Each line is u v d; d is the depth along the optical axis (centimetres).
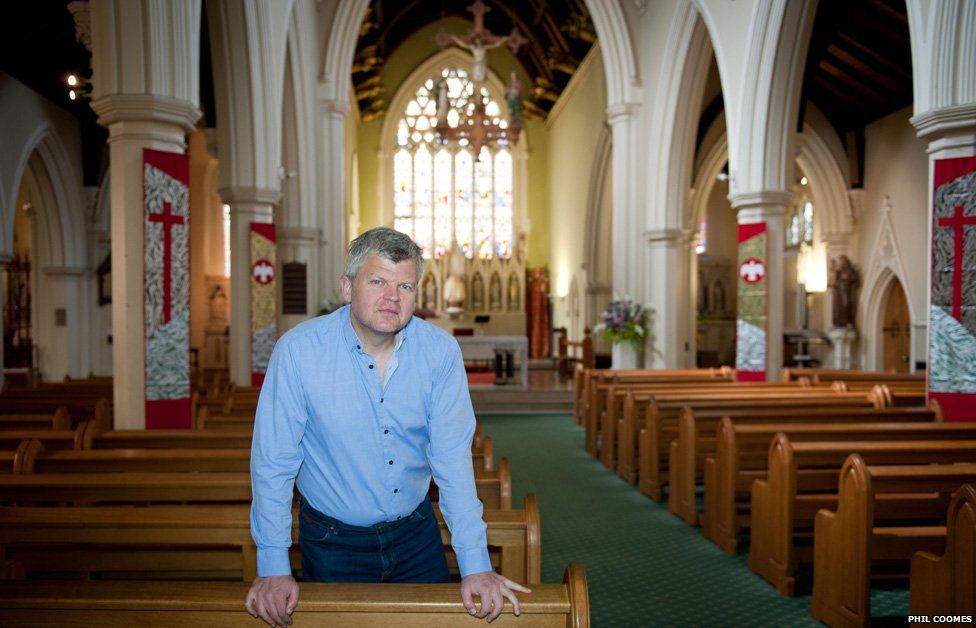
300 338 176
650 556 482
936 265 554
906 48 1158
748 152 868
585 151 1758
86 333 1319
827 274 1520
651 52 1189
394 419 179
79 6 630
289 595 154
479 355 1375
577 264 1856
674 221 1163
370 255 168
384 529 187
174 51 536
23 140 1105
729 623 371
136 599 156
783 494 407
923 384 780
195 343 1636
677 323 1170
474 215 2230
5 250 1048
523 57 2144
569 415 1194
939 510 374
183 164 550
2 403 605
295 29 1022
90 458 344
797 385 753
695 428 546
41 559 276
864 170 1445
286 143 1082
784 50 830
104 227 1327
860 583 336
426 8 2045
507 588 160
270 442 172
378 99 2156
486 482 310
